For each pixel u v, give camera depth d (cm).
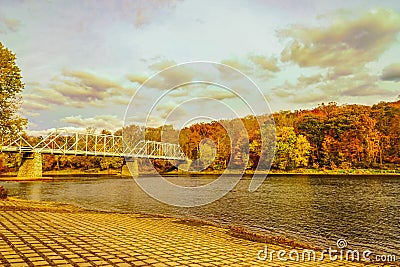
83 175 6172
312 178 4491
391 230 1235
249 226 1281
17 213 1059
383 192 2655
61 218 1019
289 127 5744
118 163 6944
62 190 2967
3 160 5475
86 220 1024
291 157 5594
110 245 650
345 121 6091
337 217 1505
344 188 2998
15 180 4509
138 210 1695
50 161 6994
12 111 2303
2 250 548
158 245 695
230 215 1547
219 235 921
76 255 548
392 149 5969
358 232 1201
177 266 536
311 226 1300
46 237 676
